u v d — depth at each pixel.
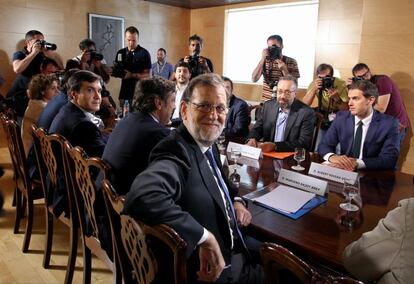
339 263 0.95
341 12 4.37
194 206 1.06
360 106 2.03
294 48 5.29
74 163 1.53
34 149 1.98
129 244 0.98
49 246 1.97
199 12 6.34
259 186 1.57
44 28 4.77
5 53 4.50
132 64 4.45
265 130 2.65
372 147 2.06
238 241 1.27
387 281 0.77
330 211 1.30
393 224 0.79
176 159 1.05
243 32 5.87
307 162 2.01
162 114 1.65
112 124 3.07
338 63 4.49
